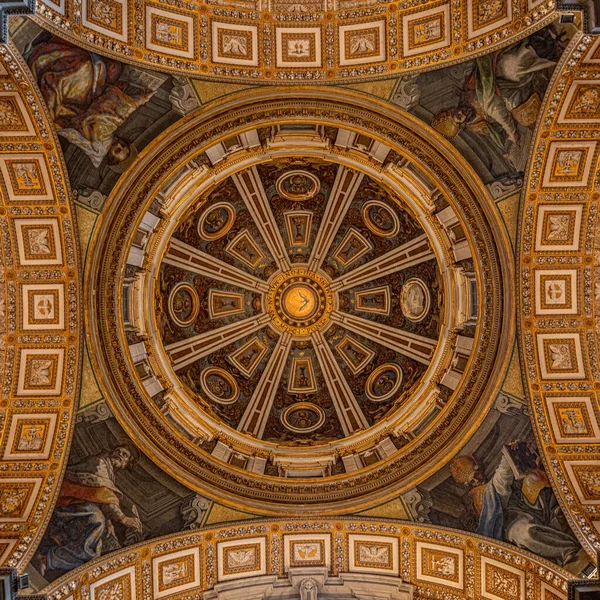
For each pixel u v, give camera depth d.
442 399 17.97
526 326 16.69
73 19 13.40
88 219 15.84
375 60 15.32
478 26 14.33
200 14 15.09
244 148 17.06
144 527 16.42
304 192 22.34
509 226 16.09
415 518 16.97
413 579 17.03
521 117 14.91
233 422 21.36
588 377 16.66
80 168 15.28
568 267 16.50
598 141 15.05
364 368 22.72
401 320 22.17
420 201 17.80
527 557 15.46
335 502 17.36
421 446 17.36
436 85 15.12
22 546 15.05
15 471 16.12
